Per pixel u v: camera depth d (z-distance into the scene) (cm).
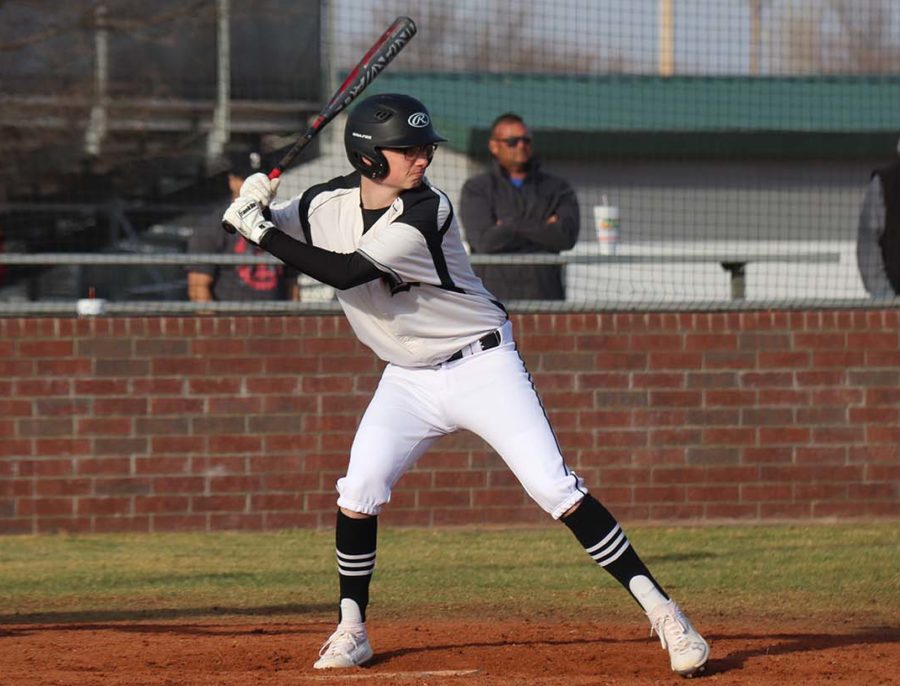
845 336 3033
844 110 4259
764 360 3019
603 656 1725
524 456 1572
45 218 4019
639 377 2994
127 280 4056
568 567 2561
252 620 2102
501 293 3041
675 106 4200
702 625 2009
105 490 2906
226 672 1631
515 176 3053
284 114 3894
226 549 2753
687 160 4066
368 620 2081
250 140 3966
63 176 4525
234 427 2925
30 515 2891
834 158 4128
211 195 4172
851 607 2173
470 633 1909
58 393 2895
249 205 1530
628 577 1583
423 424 1630
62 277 4012
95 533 2903
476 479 2973
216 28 4150
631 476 2994
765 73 4128
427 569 2539
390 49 1656
